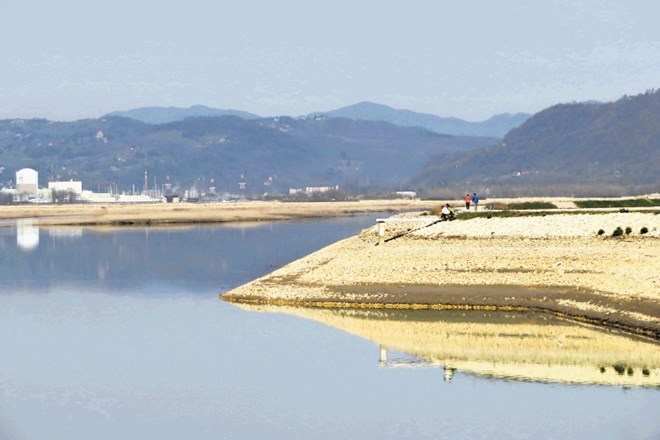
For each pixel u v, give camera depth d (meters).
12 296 165.75
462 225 174.25
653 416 87.56
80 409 95.44
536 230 165.25
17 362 114.50
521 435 84.31
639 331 118.12
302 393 98.62
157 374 107.50
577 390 95.56
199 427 89.31
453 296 139.75
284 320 133.50
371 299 142.62
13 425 90.25
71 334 130.25
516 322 126.75
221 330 128.88
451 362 107.94
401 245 168.25
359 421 89.81
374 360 110.12
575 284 139.12
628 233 158.50
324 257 170.38
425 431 86.50
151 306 150.88
